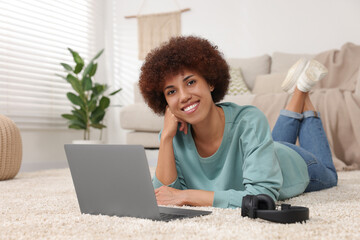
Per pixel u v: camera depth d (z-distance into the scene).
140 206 1.05
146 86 1.28
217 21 4.89
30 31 4.35
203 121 1.28
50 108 4.50
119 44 5.38
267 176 1.20
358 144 2.92
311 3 4.51
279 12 4.64
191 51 1.19
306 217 1.01
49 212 1.25
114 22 5.41
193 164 1.38
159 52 1.24
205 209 1.19
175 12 5.07
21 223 1.05
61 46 4.75
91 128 5.15
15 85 4.11
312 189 1.73
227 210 1.17
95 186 1.14
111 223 1.00
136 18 5.28
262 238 0.82
